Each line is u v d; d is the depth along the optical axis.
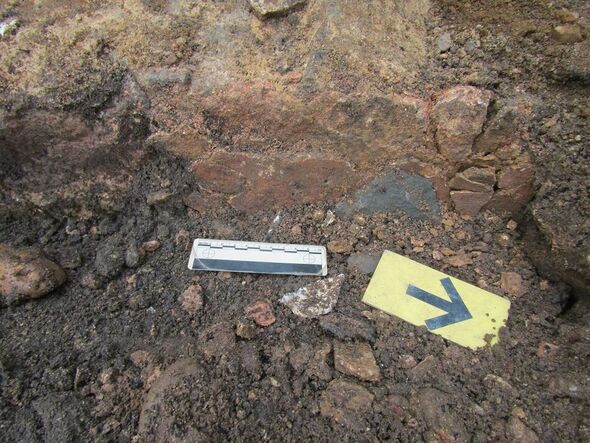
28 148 1.53
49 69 1.47
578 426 1.27
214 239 1.66
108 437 1.26
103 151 1.57
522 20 1.66
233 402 1.30
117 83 1.50
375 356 1.43
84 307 1.52
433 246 1.68
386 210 1.72
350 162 1.65
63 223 1.69
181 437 1.19
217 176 1.64
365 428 1.28
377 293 1.56
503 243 1.68
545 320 1.51
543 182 1.58
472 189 1.67
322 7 1.58
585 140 1.55
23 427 1.27
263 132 1.59
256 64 1.54
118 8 1.57
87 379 1.36
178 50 1.53
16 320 1.47
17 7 1.56
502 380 1.37
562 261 1.50
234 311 1.52
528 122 1.58
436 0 1.74
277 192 1.69
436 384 1.37
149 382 1.35
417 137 1.61
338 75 1.54
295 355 1.41
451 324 1.50
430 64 1.65
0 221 1.66
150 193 1.65
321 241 1.68
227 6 1.61
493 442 1.26
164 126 1.54
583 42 1.58
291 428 1.28
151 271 1.60
